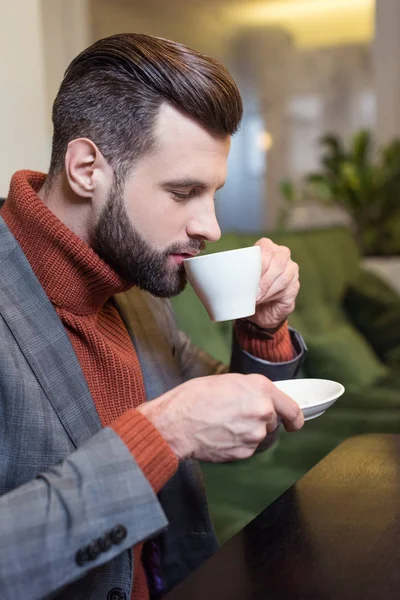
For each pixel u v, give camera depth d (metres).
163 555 1.14
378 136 4.54
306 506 0.85
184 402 0.77
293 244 2.79
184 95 0.89
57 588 0.68
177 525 1.15
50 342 0.92
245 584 0.67
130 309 1.19
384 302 3.01
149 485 0.72
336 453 1.05
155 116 0.89
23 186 0.97
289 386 1.05
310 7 5.14
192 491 1.15
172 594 0.66
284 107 5.31
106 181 0.93
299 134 5.29
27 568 0.67
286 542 0.75
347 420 2.03
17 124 1.70
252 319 1.18
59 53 4.47
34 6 1.74
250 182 5.41
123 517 0.70
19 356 0.89
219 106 0.90
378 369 2.62
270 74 5.31
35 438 0.87
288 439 1.87
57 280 0.96
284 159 5.33
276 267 1.12
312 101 5.24
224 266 0.91
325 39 5.16
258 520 0.82
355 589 0.65
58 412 0.89
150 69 0.89
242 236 2.44
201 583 0.68
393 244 3.83
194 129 0.90
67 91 0.95
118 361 1.00
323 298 2.84
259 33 5.28
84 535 0.69
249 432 0.76
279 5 5.19
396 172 3.79
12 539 0.68
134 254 0.94
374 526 0.78
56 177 0.99
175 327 1.30
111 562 0.88
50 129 2.02
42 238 0.95
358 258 3.29
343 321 2.85
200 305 1.96
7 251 0.95
